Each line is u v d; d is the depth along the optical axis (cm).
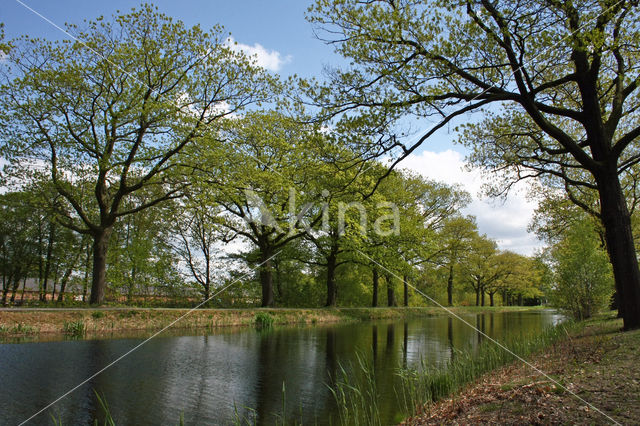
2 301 2453
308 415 660
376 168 1029
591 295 1599
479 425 451
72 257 2666
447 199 3678
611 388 487
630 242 948
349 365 1045
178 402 713
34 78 1683
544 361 750
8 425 580
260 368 995
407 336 1700
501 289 6331
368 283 3906
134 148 1820
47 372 870
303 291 3581
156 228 2888
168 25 1789
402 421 598
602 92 1295
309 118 1026
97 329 1529
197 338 1484
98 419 617
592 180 1761
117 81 1767
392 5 989
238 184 2011
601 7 902
